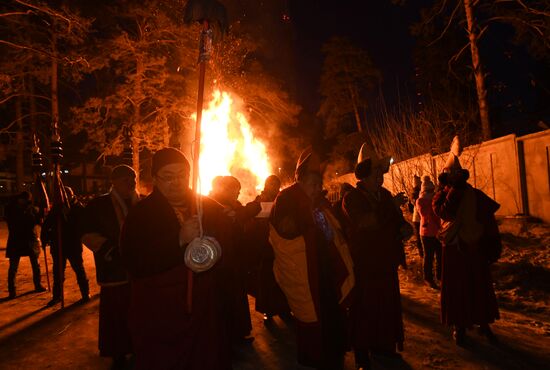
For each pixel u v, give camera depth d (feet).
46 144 116.37
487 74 57.77
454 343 16.14
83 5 77.41
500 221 38.19
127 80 84.28
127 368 14.89
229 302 12.63
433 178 37.65
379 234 13.96
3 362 15.57
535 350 15.42
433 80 88.02
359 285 13.83
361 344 13.70
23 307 22.80
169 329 8.59
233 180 16.81
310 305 11.73
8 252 25.38
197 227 8.47
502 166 41.45
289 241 11.84
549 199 36.76
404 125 43.52
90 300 23.98
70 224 23.34
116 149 83.05
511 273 24.64
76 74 71.26
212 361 8.78
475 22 57.72
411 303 21.58
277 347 16.47
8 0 49.06
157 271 8.50
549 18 52.11
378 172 14.32
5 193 127.54
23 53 70.85
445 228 15.72
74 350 16.62
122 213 14.46
